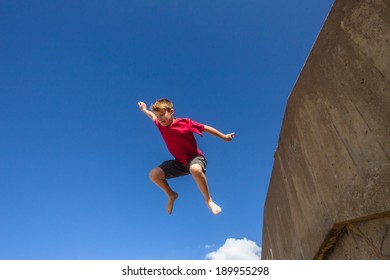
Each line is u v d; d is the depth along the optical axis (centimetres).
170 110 329
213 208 293
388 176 151
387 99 148
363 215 178
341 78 191
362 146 174
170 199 323
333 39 198
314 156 249
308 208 276
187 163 322
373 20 155
